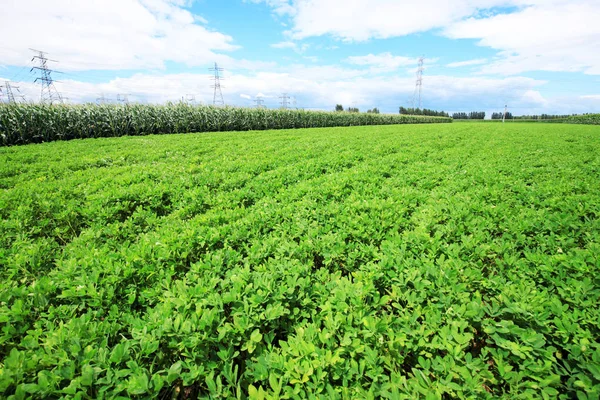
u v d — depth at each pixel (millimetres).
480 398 1937
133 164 10938
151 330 2451
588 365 2057
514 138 22641
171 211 6895
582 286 2885
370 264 3369
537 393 2018
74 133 21953
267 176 8633
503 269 3467
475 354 2676
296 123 41219
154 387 1988
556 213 4793
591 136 25234
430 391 1932
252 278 3086
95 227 5383
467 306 2654
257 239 4379
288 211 5414
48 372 2016
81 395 1929
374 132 29141
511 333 2373
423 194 6699
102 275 3412
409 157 12438
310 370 2008
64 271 3445
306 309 2898
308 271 3383
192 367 2160
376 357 2209
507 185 7434
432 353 2469
